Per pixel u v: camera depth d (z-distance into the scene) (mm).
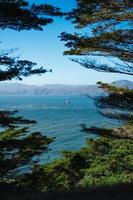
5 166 16234
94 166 32281
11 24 13820
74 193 10680
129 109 19125
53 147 82500
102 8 17375
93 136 100750
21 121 15258
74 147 82875
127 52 18625
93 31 18359
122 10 17344
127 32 18234
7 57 14031
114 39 17859
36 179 18328
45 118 180625
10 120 14969
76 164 31359
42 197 10703
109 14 17656
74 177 29984
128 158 31875
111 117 19422
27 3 13414
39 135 17672
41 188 17859
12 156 16609
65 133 111250
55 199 10281
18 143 16359
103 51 18750
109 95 19266
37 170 19188
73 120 164125
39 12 13594
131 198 9617
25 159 16938
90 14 17484
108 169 31484
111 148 33562
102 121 151375
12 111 15234
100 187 11375
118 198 9703
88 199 9859
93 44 18391
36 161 18953
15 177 17969
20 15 13172
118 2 16953
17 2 13203
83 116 190375
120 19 17578
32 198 10883
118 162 31203
